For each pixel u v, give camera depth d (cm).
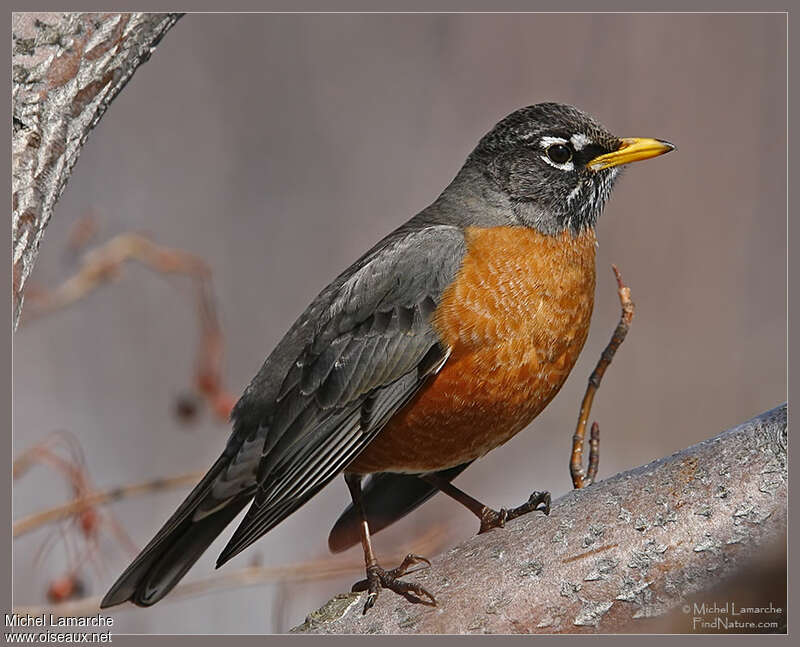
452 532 1112
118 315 1538
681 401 1423
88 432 1473
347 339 827
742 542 596
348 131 1648
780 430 614
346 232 1605
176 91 1658
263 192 1631
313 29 1673
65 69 674
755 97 1528
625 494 629
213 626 1241
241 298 1566
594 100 1555
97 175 1595
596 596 610
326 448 819
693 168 1511
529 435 1429
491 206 867
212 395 1009
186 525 854
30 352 1517
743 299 1473
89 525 887
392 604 649
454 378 801
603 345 1470
